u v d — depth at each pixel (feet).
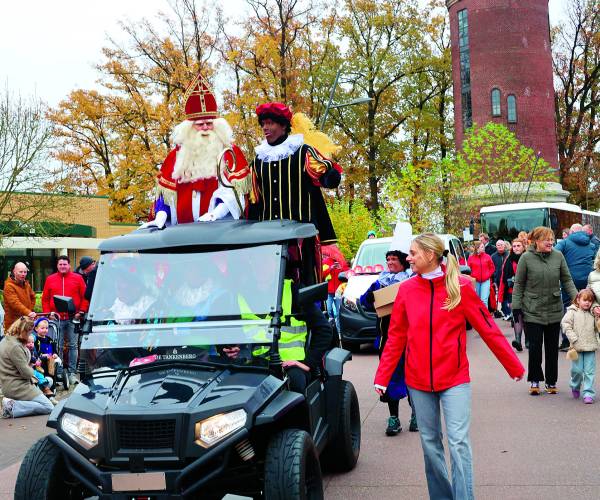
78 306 42.16
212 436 14.51
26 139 80.69
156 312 17.02
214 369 16.07
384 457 23.06
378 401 32.40
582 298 29.63
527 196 126.11
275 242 17.44
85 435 14.92
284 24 121.08
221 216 21.22
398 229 25.38
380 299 24.47
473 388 34.01
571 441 23.70
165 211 22.85
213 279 17.15
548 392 31.86
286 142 22.04
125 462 14.53
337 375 20.21
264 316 16.57
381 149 157.38
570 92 182.39
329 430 19.67
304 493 14.97
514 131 169.58
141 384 15.58
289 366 16.97
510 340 51.52
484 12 170.09
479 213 103.60
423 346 16.34
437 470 16.61
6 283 41.04
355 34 155.53
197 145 22.36
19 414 32.94
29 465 15.66
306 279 19.70
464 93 173.78
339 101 153.89
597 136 175.63
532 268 31.50
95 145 139.33
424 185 101.50
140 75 133.90
